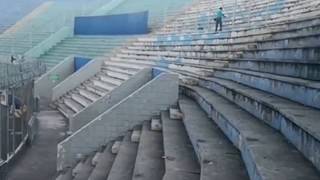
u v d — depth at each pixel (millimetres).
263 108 7223
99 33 30406
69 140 12547
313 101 6348
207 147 6875
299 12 14859
